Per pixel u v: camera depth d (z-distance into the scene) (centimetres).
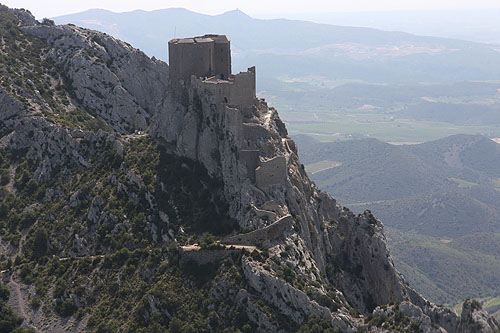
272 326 19025
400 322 18325
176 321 19712
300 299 19375
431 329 17662
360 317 19762
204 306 19975
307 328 18712
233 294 19900
